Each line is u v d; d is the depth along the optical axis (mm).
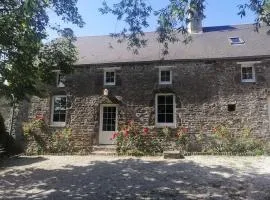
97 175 10766
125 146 15039
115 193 8695
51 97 16984
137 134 15320
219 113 14922
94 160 13500
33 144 16609
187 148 14867
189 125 15094
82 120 16281
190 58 15500
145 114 15602
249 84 14938
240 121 14688
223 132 14523
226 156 13438
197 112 15125
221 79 15211
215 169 11086
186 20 8234
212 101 15086
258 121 14539
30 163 13273
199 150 14734
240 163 11930
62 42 14000
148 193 8617
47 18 10297
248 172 10570
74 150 16047
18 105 17062
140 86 15906
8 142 16219
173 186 9219
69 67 14031
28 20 9930
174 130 15211
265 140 14305
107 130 16203
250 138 14406
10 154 15703
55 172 11508
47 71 13242
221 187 9016
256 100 14734
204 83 15305
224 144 14383
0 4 10148
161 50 16828
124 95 15984
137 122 15609
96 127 16047
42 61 13102
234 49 15914
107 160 13406
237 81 15055
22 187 9703
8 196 8812
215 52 15836
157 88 15680
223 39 17375
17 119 17062
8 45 10469
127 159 13469
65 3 10555
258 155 13492
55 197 8539
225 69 15258
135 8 9133
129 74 16125
